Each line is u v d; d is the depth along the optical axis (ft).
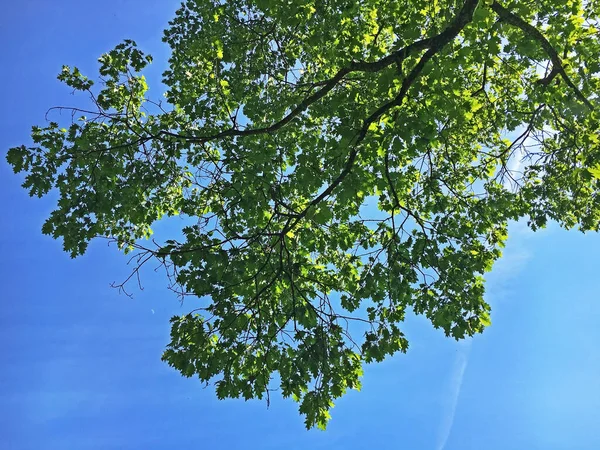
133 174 28.66
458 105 23.15
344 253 34.06
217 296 24.26
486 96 35.14
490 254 33.17
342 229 31.32
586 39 31.89
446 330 28.48
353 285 29.66
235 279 24.97
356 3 26.37
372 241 29.84
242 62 34.09
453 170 38.91
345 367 24.76
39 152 26.55
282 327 24.86
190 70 34.30
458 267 29.27
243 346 23.71
